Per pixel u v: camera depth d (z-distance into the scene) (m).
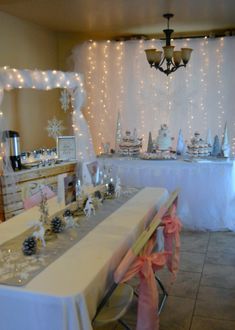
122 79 4.95
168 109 4.91
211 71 4.70
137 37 5.02
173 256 2.34
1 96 3.25
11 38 4.13
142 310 1.75
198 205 4.11
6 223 2.24
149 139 4.64
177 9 3.82
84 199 2.54
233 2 3.57
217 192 4.06
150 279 1.73
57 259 1.67
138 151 4.62
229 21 4.33
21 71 3.45
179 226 2.38
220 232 4.08
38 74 3.64
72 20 4.32
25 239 1.85
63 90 4.86
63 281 1.46
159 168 4.17
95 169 3.07
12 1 3.53
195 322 2.36
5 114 4.12
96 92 5.02
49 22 4.43
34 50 4.57
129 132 4.66
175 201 2.54
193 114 4.85
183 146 4.62
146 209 2.49
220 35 4.74
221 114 4.76
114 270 1.74
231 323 2.34
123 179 4.27
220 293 2.71
